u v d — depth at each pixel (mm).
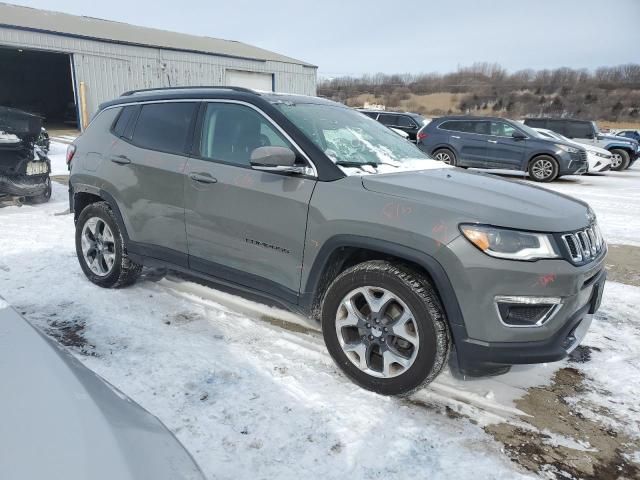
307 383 2766
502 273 2291
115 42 22781
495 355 2363
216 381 2750
